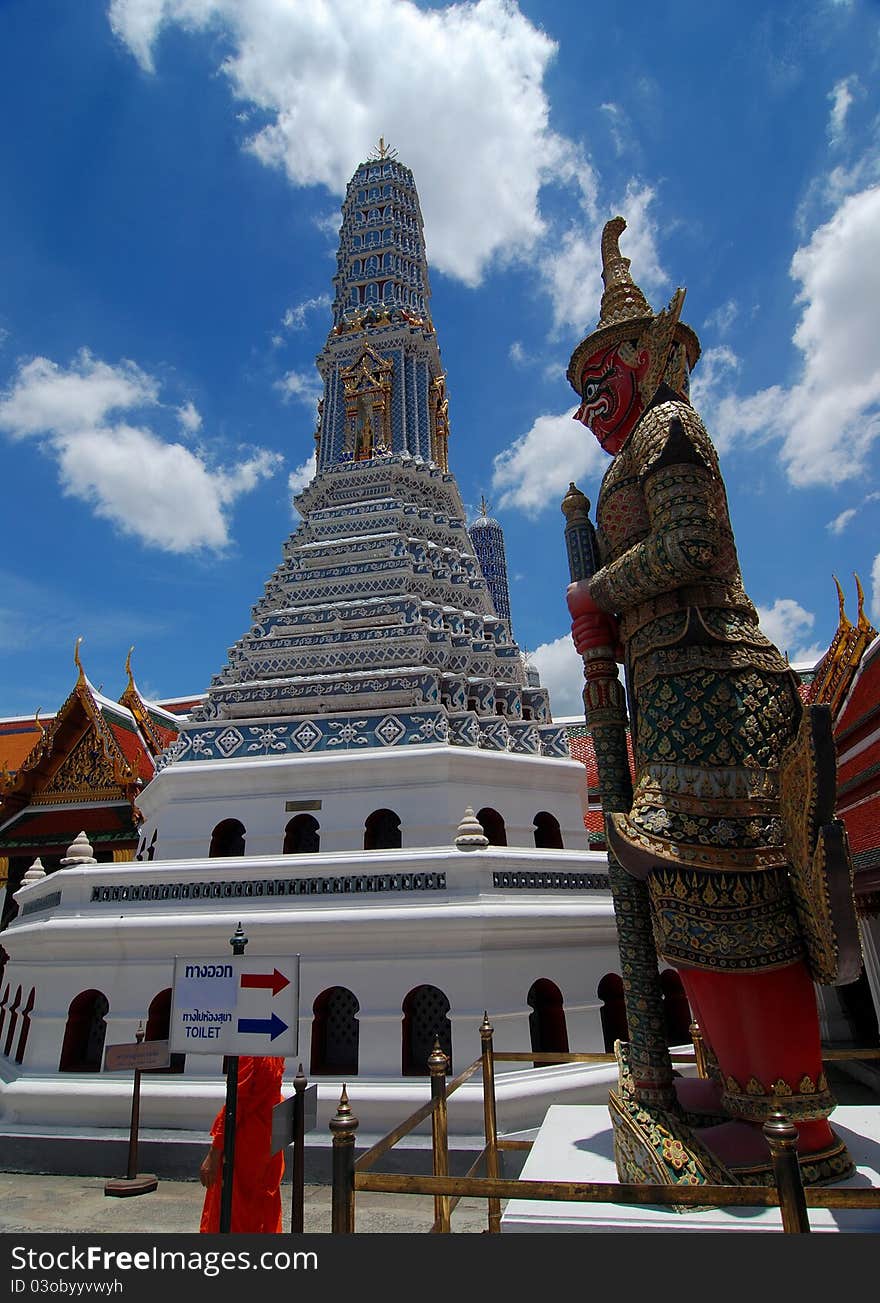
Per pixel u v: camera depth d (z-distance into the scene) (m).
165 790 16.72
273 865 13.62
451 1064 11.67
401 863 13.07
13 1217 10.06
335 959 12.62
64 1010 13.58
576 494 8.41
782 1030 6.04
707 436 7.07
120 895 14.32
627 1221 5.35
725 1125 6.21
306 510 25.03
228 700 18.52
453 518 24.27
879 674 16.98
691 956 6.06
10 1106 12.87
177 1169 11.56
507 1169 10.68
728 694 6.53
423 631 18.81
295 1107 6.46
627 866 6.54
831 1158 5.90
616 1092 6.55
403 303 28.58
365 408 25.86
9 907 23.64
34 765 24.62
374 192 31.41
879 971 15.16
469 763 15.59
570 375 9.08
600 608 7.55
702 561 6.47
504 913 12.34
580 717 30.25
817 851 5.57
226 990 6.36
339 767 15.66
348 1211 4.86
